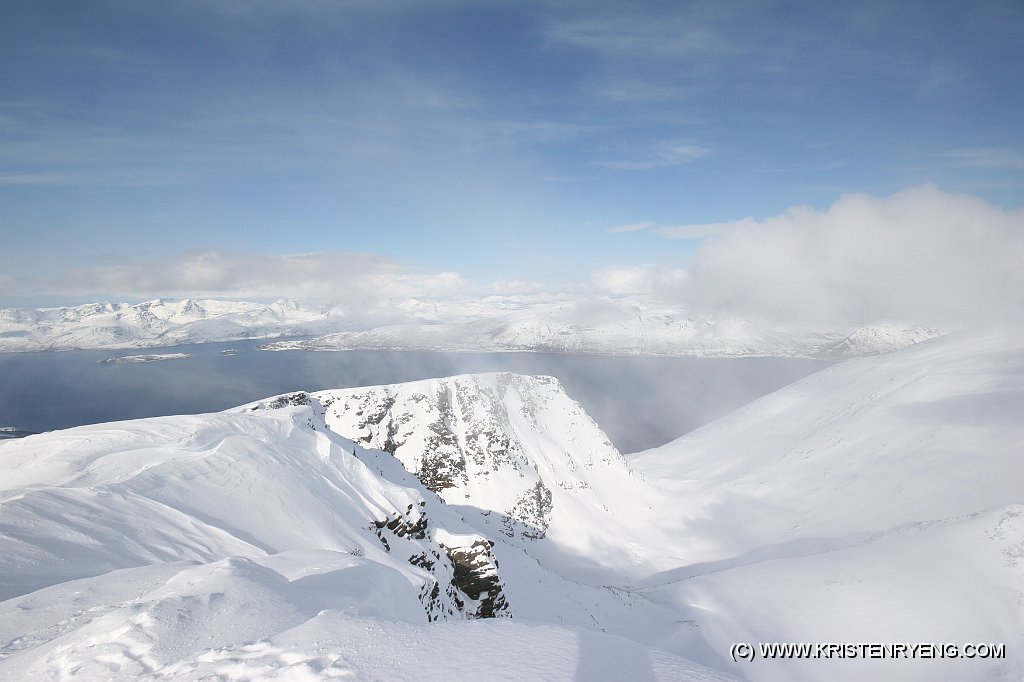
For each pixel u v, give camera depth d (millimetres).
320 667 7496
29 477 28344
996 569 32969
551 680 7223
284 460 31469
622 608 44906
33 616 11117
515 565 47406
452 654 8203
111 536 18469
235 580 11969
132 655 8289
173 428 34875
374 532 29344
